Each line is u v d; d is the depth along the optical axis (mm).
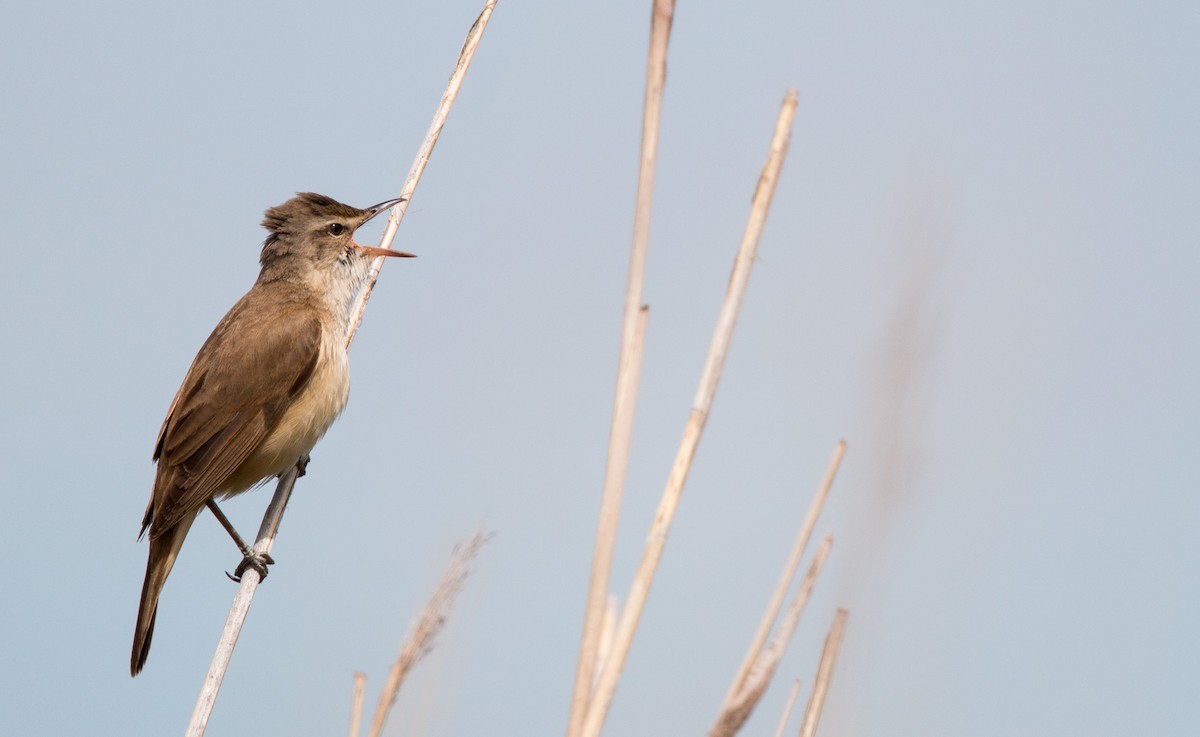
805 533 6645
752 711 6047
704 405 6242
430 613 6727
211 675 8180
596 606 5969
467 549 6816
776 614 6422
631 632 6016
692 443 6223
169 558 9820
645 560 6078
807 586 6441
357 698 7270
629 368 6094
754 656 6258
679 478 6195
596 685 5973
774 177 6367
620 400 6082
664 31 6074
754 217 6352
